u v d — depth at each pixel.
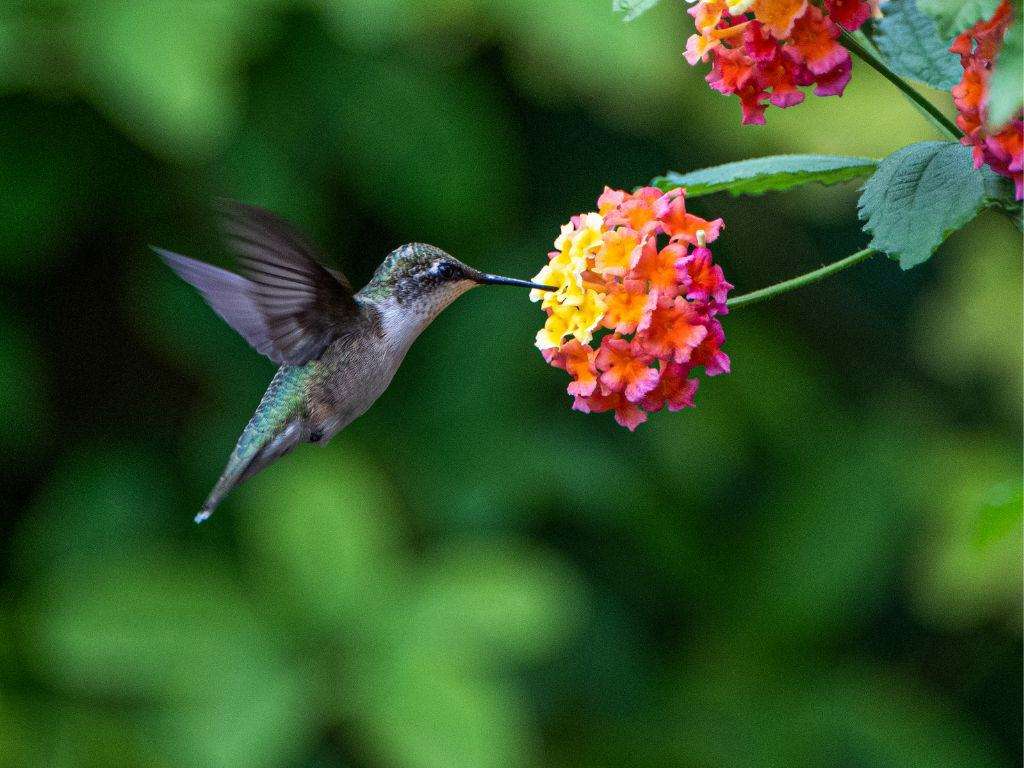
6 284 8.45
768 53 3.86
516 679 9.12
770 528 9.73
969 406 10.52
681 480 9.14
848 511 9.68
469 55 8.55
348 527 8.24
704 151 9.13
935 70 4.16
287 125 8.16
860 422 10.09
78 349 8.88
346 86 8.20
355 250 8.73
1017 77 3.04
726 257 9.84
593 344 7.37
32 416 8.27
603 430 8.99
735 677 9.66
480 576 8.23
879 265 10.47
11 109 7.93
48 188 8.05
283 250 4.90
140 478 8.73
